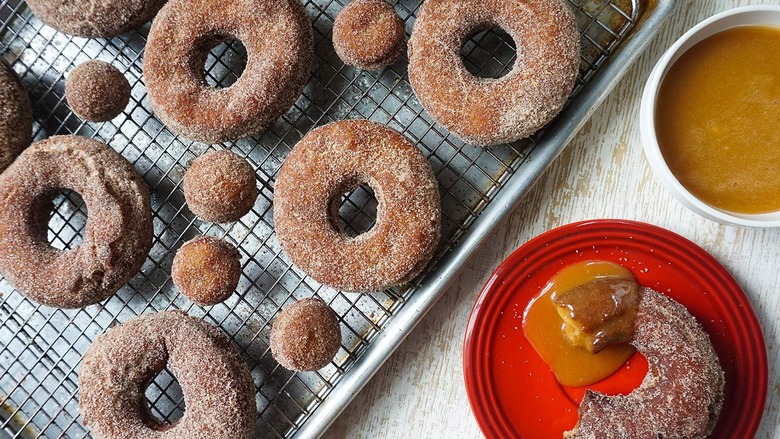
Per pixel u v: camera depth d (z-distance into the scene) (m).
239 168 0.48
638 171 0.51
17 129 0.50
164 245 0.52
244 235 0.52
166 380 0.52
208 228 0.52
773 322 0.50
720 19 0.45
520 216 0.52
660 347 0.47
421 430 0.52
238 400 0.48
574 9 0.50
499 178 0.50
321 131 0.48
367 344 0.51
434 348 0.52
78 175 0.49
